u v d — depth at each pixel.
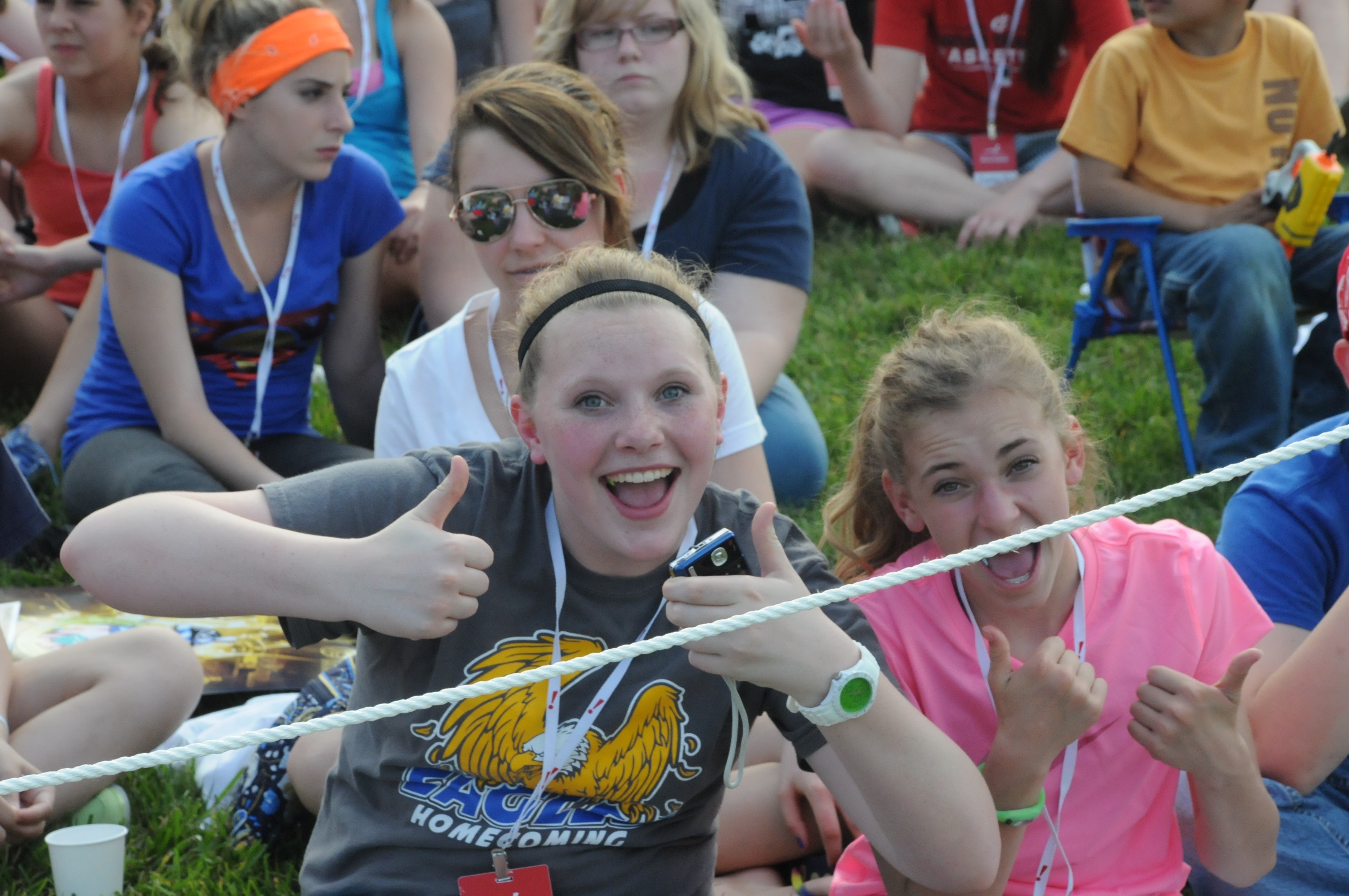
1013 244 13.55
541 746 4.39
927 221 14.35
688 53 8.88
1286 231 9.93
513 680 3.77
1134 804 4.93
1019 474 4.90
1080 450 5.30
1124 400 10.95
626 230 7.21
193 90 8.98
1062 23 13.84
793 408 9.34
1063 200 13.94
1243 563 5.48
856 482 5.63
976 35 14.16
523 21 14.98
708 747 4.46
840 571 5.87
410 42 12.87
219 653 7.57
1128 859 4.95
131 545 4.12
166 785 6.44
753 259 9.25
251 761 6.15
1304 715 4.96
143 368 8.88
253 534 4.12
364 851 4.45
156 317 8.81
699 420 4.22
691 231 9.15
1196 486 3.78
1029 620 5.13
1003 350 4.98
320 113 8.71
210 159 8.99
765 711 4.61
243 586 4.07
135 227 8.73
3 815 5.51
